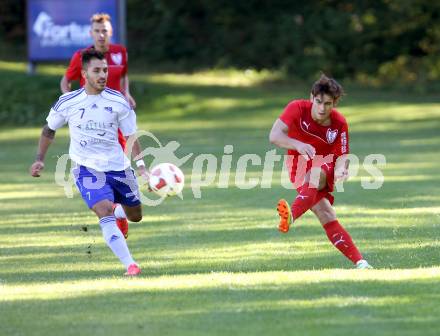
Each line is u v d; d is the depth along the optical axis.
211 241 30.80
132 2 130.75
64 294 21.84
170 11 128.38
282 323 18.53
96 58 24.78
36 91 101.50
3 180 54.12
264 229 33.28
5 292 22.38
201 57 127.94
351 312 19.31
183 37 128.62
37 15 101.62
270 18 127.00
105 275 24.70
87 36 101.62
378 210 37.66
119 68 35.25
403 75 120.88
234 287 22.06
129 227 34.59
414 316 18.97
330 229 25.81
